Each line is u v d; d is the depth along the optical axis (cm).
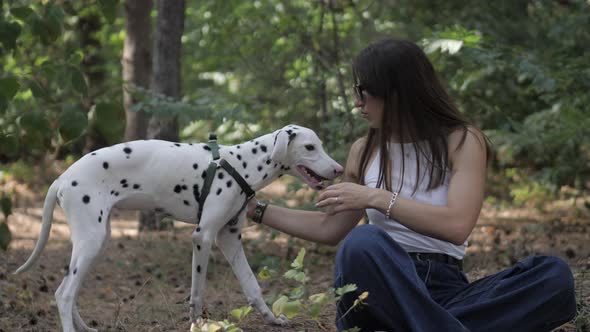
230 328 303
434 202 300
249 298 388
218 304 467
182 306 453
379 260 271
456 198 288
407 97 300
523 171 984
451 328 264
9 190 1036
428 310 267
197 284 372
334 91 726
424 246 303
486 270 554
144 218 761
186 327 394
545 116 721
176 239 709
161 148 369
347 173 346
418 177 303
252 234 734
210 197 365
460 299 293
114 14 411
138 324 414
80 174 351
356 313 285
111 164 358
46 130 389
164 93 704
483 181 297
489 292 288
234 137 917
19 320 423
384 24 896
